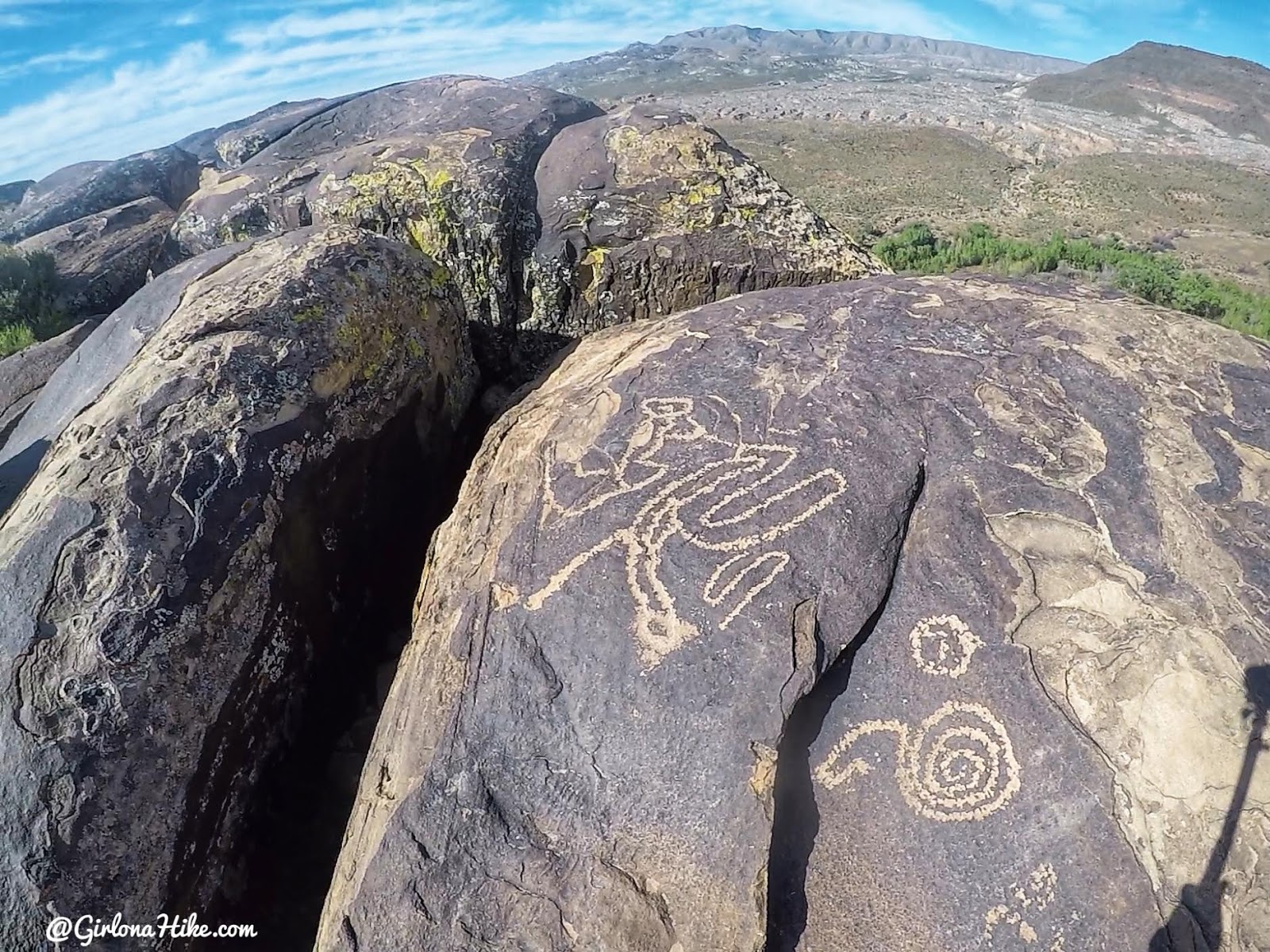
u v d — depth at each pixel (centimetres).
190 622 243
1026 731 212
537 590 235
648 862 200
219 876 243
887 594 231
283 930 257
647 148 466
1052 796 205
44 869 211
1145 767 205
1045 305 302
